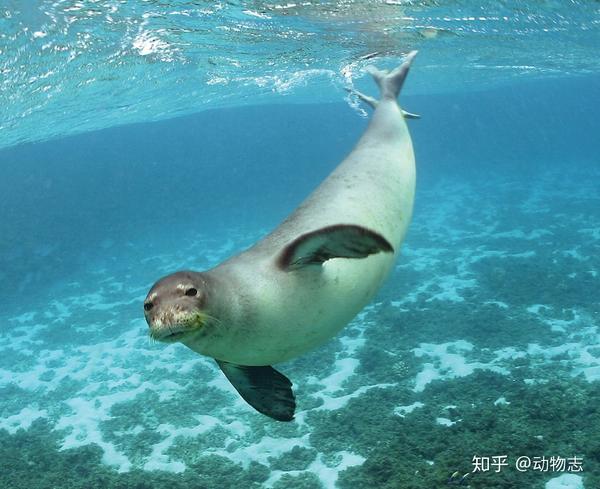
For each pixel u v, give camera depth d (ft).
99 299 70.33
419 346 44.98
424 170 191.62
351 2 39.14
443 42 55.62
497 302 52.44
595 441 29.12
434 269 63.82
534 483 26.68
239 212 123.34
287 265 9.93
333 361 43.96
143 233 107.86
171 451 34.99
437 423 33.71
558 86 154.92
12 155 136.98
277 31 45.19
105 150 226.79
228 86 73.97
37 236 110.22
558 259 62.95
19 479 33.27
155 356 50.88
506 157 231.91
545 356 41.93
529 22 50.44
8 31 35.99
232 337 9.81
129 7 35.68
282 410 11.89
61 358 53.83
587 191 109.19
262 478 31.17
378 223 11.67
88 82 53.78
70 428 40.22
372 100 16.70
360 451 32.35
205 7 37.47
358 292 11.02
